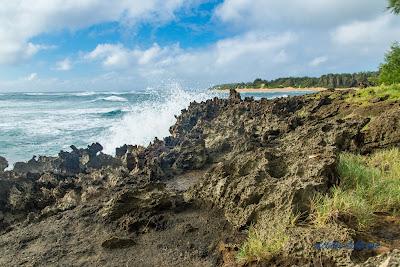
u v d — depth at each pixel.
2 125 26.58
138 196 6.58
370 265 3.37
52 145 18.86
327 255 4.04
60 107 45.97
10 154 16.77
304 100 19.11
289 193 5.10
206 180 6.61
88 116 32.78
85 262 5.30
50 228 6.49
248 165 6.34
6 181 8.84
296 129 12.02
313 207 4.92
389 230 4.81
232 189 5.97
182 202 6.51
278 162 6.18
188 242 5.49
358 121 10.77
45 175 9.79
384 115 10.23
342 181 5.81
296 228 4.60
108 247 5.63
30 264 5.36
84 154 11.98
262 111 16.12
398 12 24.17
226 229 5.56
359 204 4.94
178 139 13.59
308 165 5.68
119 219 6.36
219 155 11.52
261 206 5.29
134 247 5.58
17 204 8.26
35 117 32.47
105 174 9.68
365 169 6.65
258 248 4.51
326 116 15.98
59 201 8.27
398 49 23.75
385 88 18.80
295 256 4.20
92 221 6.57
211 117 17.50
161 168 10.17
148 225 6.05
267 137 12.05
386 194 5.75
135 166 10.57
